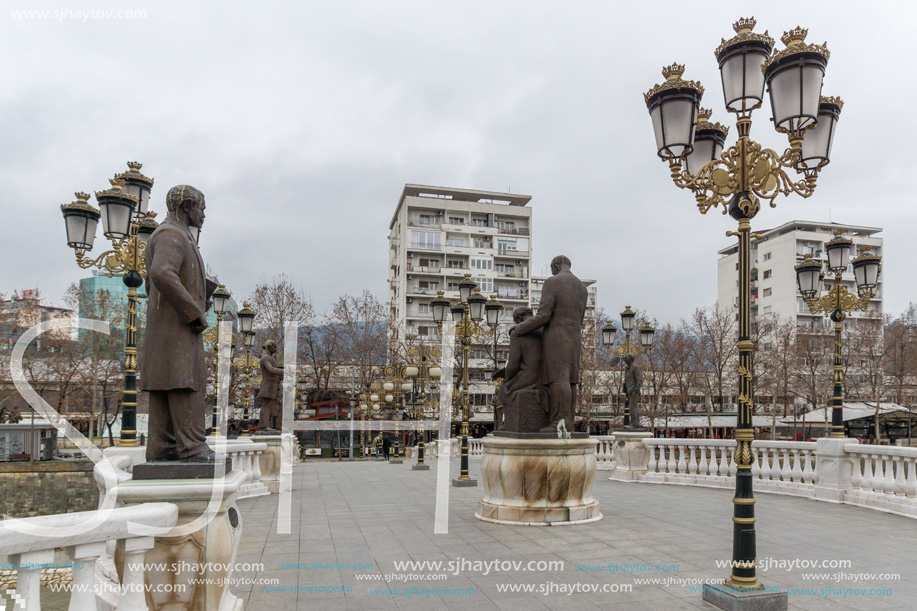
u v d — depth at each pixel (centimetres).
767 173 546
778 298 6412
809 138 650
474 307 1468
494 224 6581
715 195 575
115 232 1049
